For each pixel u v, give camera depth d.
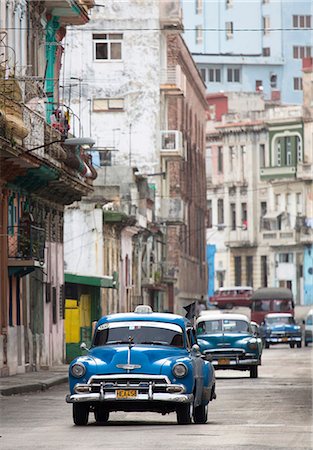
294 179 190.88
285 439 31.00
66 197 74.69
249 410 41.56
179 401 34.69
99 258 92.94
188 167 147.50
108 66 125.31
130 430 33.72
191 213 150.88
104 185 105.06
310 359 90.31
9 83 55.94
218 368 65.88
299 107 191.25
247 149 197.25
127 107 125.38
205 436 31.73
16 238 63.00
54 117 70.19
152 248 120.81
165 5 126.38
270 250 194.00
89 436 32.00
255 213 196.75
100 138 125.12
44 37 72.19
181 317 37.38
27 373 63.84
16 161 59.53
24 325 66.25
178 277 135.25
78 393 34.97
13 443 30.48
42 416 39.44
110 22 125.38
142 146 125.75
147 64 125.81
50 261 73.12
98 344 36.47
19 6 65.25
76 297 81.38
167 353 35.41
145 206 114.62
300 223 189.00
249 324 67.50
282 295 142.12
